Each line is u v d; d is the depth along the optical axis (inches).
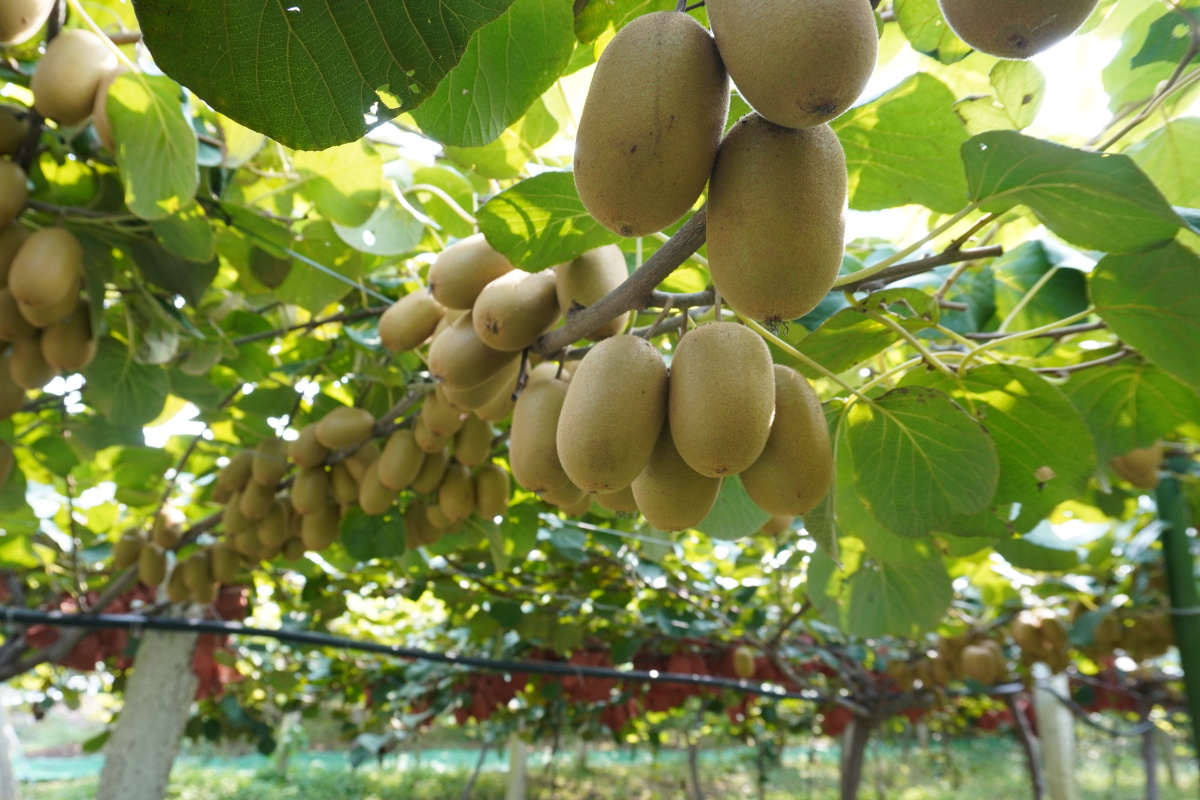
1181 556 42.5
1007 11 11.6
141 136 23.0
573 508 24.1
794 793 190.4
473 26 11.2
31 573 59.1
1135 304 19.2
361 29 11.0
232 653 62.8
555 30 17.8
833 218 12.6
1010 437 22.1
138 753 46.9
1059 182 15.1
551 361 22.0
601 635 81.6
